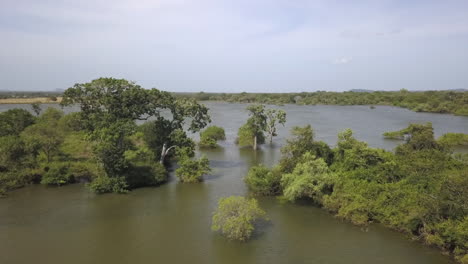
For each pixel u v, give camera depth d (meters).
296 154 40.88
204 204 36.38
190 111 49.12
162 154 49.56
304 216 33.06
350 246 26.94
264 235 28.92
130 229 30.06
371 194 32.12
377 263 24.41
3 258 24.83
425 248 26.53
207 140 69.44
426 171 34.31
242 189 41.59
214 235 28.91
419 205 28.23
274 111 74.94
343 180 34.78
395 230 29.64
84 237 28.42
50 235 28.73
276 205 36.09
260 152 65.50
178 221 31.84
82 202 36.66
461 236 23.94
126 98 44.62
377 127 100.88
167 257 25.22
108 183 39.56
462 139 70.31
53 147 47.62
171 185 43.31
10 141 44.78
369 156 37.41
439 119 125.81
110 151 39.47
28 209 34.47
